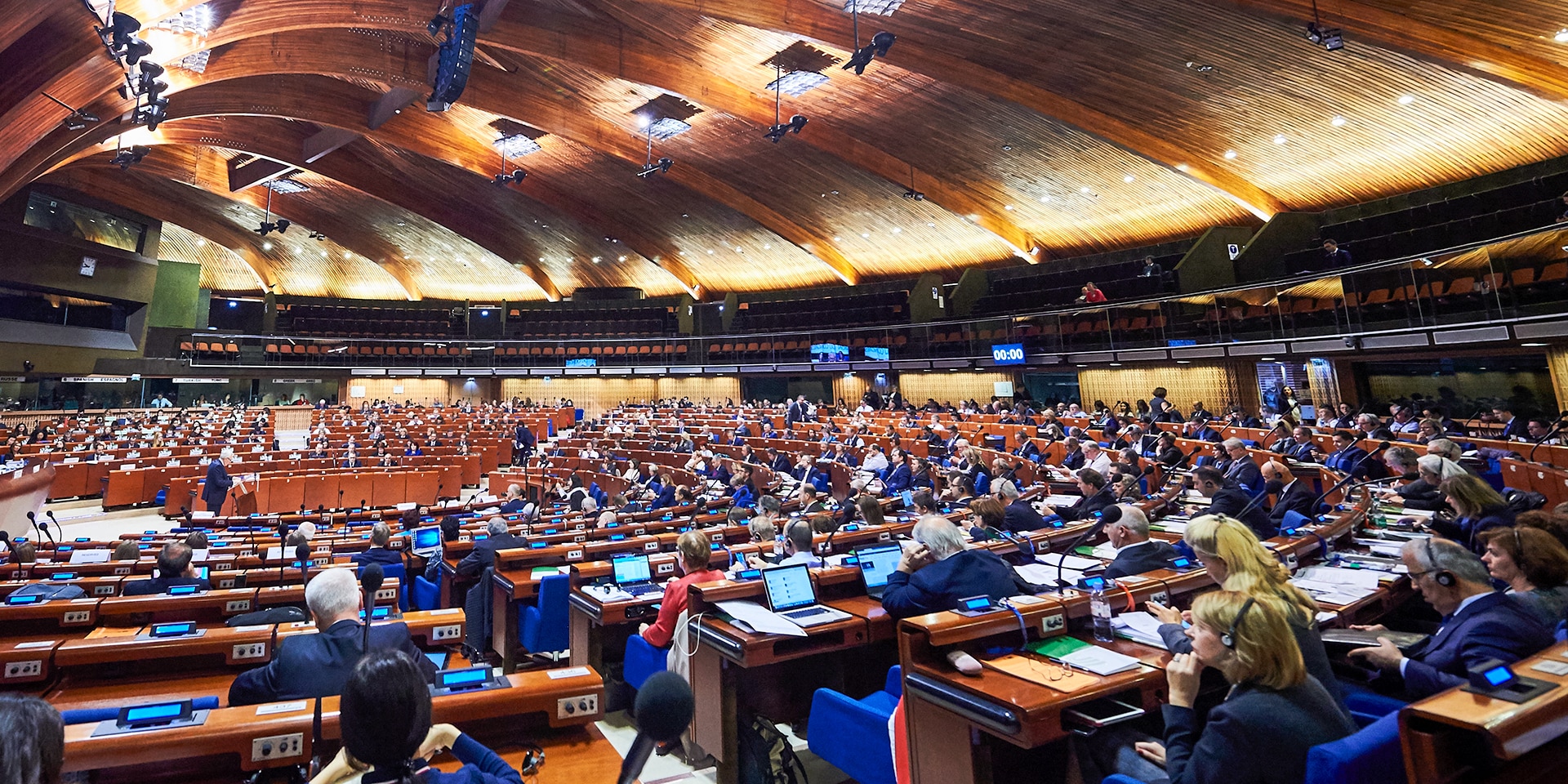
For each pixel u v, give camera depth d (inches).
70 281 965.8
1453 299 510.9
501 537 269.7
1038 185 813.9
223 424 932.6
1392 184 645.3
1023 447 518.0
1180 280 759.1
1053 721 99.4
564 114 799.7
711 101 701.3
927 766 117.0
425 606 277.4
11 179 599.8
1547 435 359.6
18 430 796.6
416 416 1066.7
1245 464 310.5
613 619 187.2
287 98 761.6
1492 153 574.9
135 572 240.7
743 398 1263.5
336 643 112.4
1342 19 446.9
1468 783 69.6
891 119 742.5
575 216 1109.1
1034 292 934.4
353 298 1481.3
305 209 1210.0
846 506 276.4
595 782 96.8
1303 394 693.3
